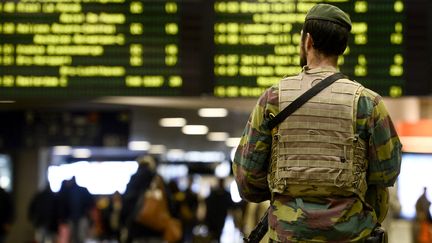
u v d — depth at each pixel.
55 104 15.59
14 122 16.23
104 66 9.47
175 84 9.41
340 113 4.38
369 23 9.32
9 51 9.52
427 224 14.62
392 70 9.28
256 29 9.35
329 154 4.34
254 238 4.62
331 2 9.34
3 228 16.33
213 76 9.36
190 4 9.41
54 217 21.22
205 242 22.25
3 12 9.55
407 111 14.35
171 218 14.05
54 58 9.51
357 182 4.35
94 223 28.77
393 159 4.45
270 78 9.34
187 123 23.16
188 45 9.41
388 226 11.73
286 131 4.40
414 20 9.30
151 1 9.45
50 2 9.52
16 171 26.75
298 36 9.32
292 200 4.39
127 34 9.45
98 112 16.05
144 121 22.47
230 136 28.56
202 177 37.81
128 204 13.99
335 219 4.29
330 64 4.54
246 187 4.59
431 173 14.84
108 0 9.48
